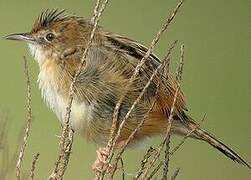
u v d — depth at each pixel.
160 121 8.44
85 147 15.67
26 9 21.59
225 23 21.88
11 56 19.53
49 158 14.89
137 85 8.20
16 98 17.97
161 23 21.66
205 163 16.92
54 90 8.48
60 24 8.76
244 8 22.78
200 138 8.97
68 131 6.75
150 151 6.64
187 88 19.41
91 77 8.23
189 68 20.06
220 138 18.22
